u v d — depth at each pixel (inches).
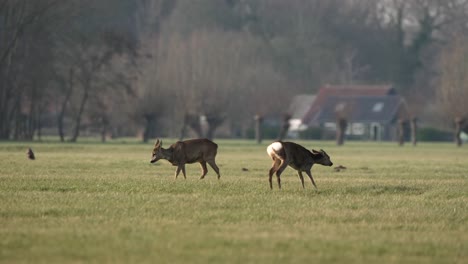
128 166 6870.1
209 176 5777.6
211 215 3447.3
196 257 2600.9
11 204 3690.9
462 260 2662.4
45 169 6235.2
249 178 5551.2
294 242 2854.3
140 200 3919.8
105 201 3863.2
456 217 3577.8
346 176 6018.7
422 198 4301.2
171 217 3390.7
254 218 3405.5
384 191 4603.8
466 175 6363.2
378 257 2664.9
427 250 2797.7
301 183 5039.4
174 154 5206.7
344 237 2984.7
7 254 2623.0
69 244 2773.1
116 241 2824.8
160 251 2679.6
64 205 3686.0
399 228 3253.0
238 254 2650.1
